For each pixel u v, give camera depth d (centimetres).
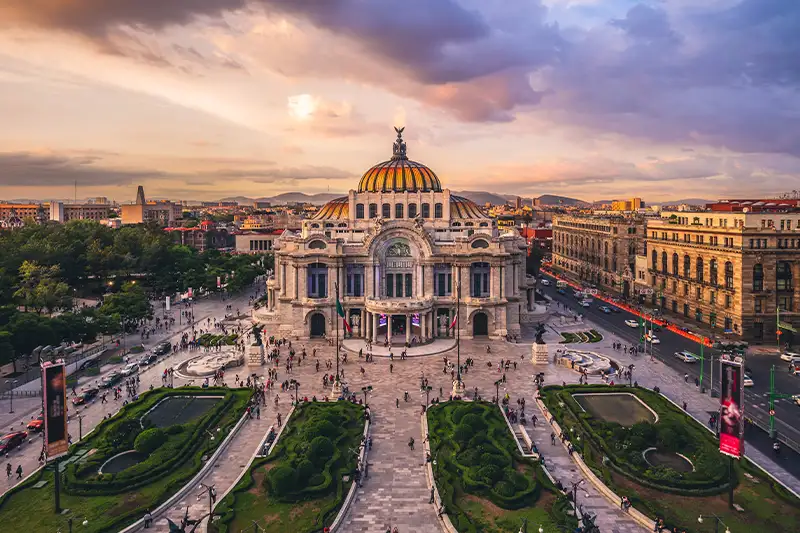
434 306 13862
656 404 9000
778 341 12825
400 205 15838
